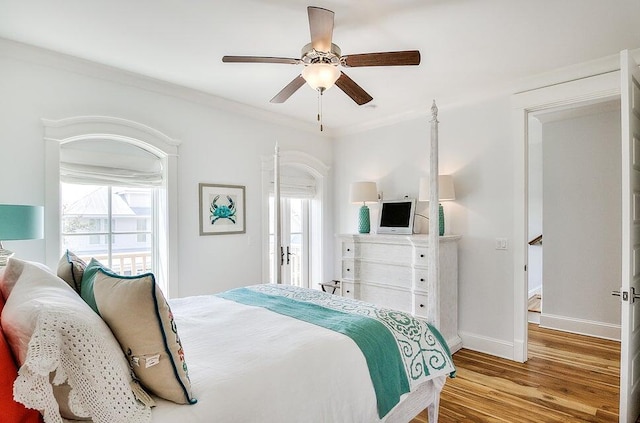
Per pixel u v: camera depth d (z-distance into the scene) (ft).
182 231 11.03
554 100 9.75
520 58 8.86
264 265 13.30
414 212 12.37
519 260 10.47
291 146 14.42
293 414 4.34
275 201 10.32
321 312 6.88
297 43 8.12
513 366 10.18
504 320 10.82
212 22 7.21
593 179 12.83
